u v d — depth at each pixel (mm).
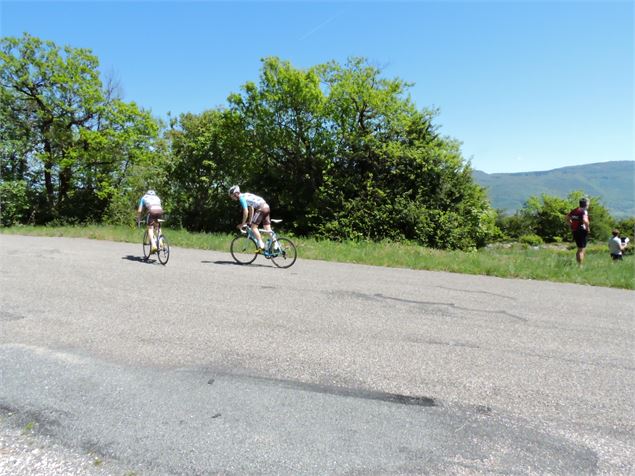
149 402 3047
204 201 30219
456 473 2361
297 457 2457
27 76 25094
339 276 8875
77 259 9883
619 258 15070
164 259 9547
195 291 6668
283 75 24812
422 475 2338
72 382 3326
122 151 27812
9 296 6004
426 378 3629
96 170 27625
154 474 2287
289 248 9828
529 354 4359
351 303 6320
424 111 25531
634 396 3434
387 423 2869
